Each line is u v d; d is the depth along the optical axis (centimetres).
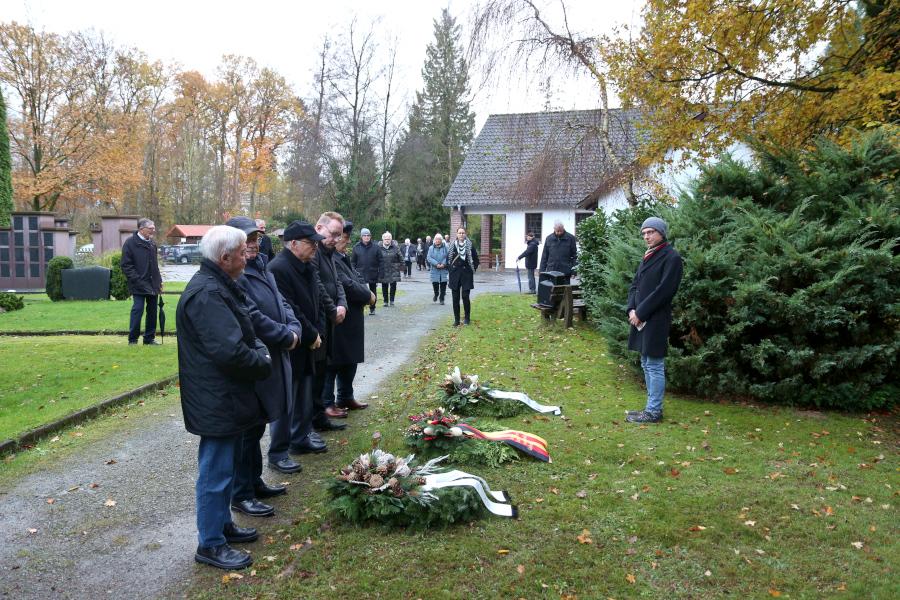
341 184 3934
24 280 2077
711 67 969
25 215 2066
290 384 438
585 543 371
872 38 960
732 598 319
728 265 647
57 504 431
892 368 638
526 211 3125
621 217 1115
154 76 4159
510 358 885
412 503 385
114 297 1712
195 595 323
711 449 526
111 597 323
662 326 589
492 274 2967
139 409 648
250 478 413
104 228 2255
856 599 317
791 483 458
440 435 509
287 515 414
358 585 328
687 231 712
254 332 359
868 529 388
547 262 1397
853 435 566
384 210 4431
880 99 860
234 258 339
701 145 1020
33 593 326
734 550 364
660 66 1005
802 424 593
